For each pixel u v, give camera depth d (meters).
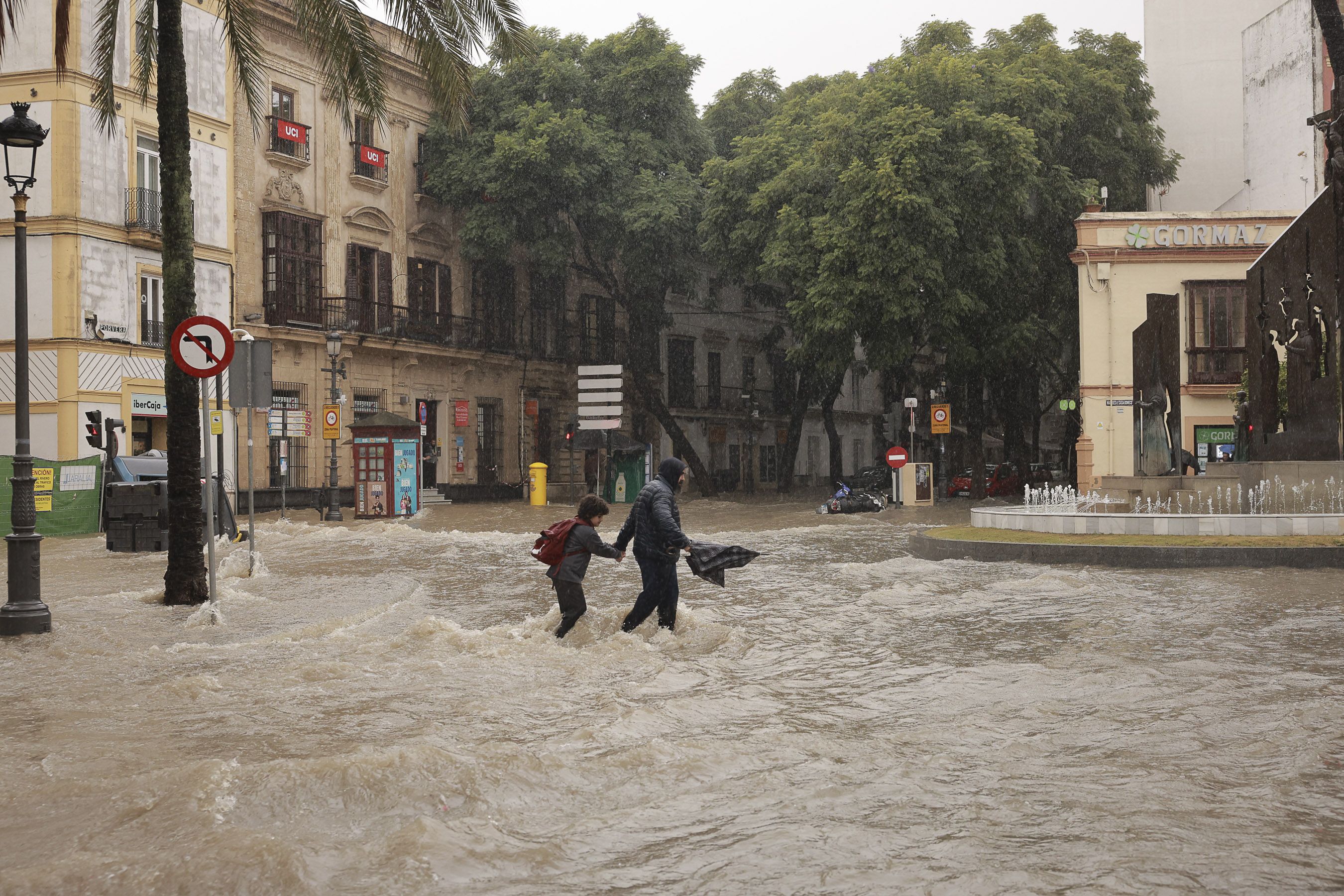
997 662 7.73
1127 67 40.66
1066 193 36.50
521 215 40.03
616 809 4.42
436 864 3.71
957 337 36.53
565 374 47.81
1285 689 6.59
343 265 37.25
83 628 9.64
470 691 6.80
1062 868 3.69
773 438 61.34
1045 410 49.34
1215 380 34.09
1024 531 17.14
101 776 4.97
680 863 3.79
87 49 28.41
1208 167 48.94
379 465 29.52
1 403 28.55
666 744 5.25
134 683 7.26
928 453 70.44
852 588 12.27
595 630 9.19
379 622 10.05
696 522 26.84
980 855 3.83
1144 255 34.53
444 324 41.25
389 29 38.94
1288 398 19.30
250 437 20.05
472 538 21.52
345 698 6.64
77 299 28.22
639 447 41.88
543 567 15.35
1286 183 41.22
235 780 4.64
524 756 5.02
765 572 14.05
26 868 3.69
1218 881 3.55
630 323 46.56
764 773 4.89
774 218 38.75
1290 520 14.88
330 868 3.70
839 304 35.34
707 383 56.19
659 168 41.62
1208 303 34.25
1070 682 6.94
